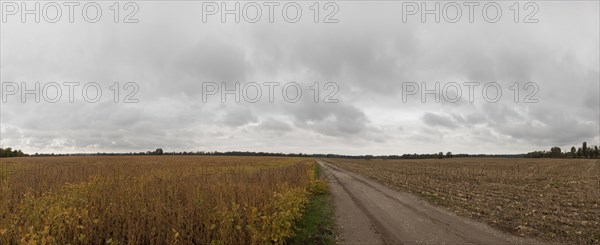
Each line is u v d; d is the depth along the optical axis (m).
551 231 10.20
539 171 42.56
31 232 5.60
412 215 12.98
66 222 6.48
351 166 63.41
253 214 7.72
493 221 11.70
